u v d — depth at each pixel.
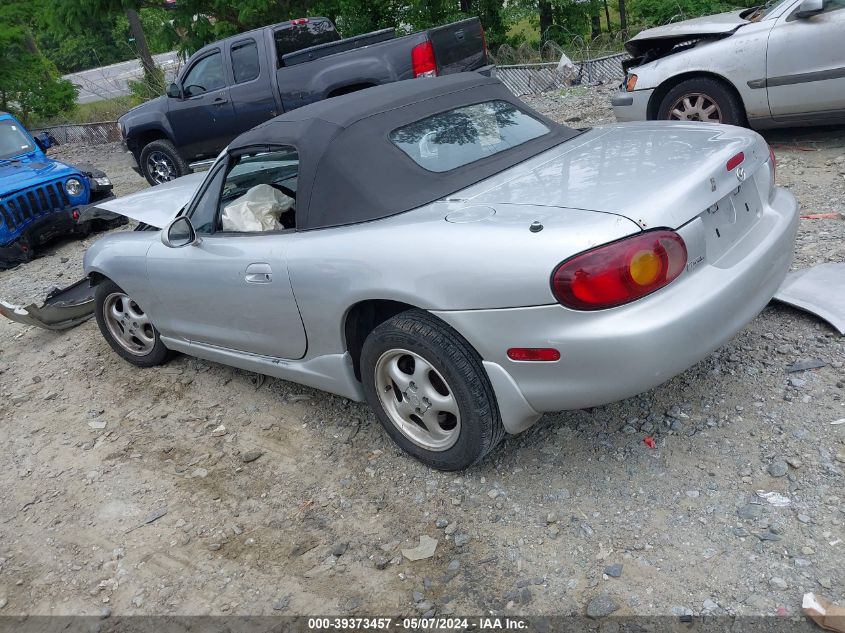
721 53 6.78
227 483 3.70
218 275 3.88
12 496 3.99
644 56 7.72
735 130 3.46
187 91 10.06
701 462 3.11
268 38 9.12
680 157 3.08
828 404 3.29
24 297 7.33
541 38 18.34
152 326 4.85
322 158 3.38
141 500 3.71
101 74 38.69
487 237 2.76
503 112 3.83
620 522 2.89
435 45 8.14
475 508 3.14
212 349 4.41
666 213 2.67
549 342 2.69
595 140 3.62
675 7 16.03
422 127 3.51
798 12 6.29
